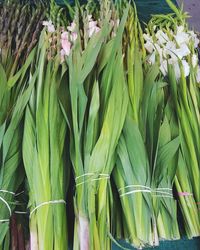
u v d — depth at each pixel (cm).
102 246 79
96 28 112
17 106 90
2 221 80
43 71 96
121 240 96
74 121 87
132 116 93
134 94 96
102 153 85
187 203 94
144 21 152
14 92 100
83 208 81
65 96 97
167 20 140
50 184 84
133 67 102
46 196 83
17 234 88
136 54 104
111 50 95
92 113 88
